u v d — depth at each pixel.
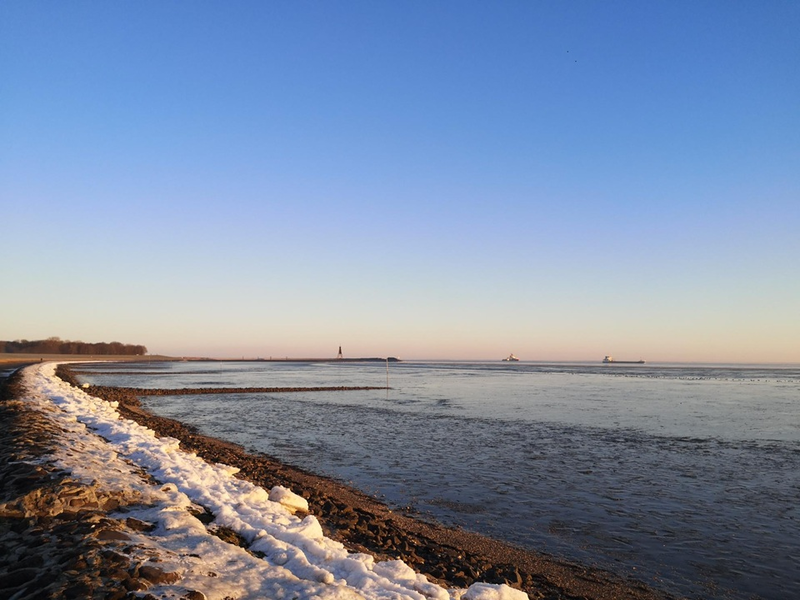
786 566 11.44
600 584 10.43
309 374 120.00
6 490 9.52
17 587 5.89
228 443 26.48
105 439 17.33
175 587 5.90
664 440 27.14
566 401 49.59
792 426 32.38
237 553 7.29
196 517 9.24
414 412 40.53
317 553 7.96
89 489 9.34
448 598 7.14
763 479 18.84
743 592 10.26
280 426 32.81
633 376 108.88
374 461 21.78
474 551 11.91
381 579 7.11
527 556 11.75
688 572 11.09
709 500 16.20
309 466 20.86
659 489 17.42
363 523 12.84
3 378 53.25
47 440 14.28
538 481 18.41
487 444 25.84
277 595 6.05
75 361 154.88
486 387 71.00
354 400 51.56
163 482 11.84
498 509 15.17
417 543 12.00
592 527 13.71
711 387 71.31
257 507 10.84
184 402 49.62
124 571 6.12
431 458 22.39
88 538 7.20
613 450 24.25
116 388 61.88
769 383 82.44
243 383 80.19
